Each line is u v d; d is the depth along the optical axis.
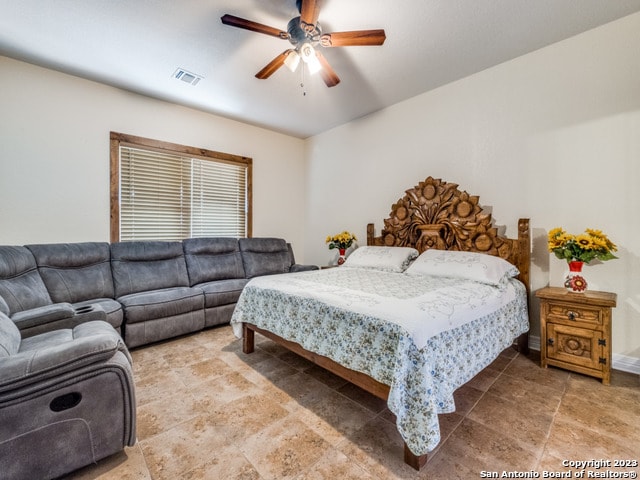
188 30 2.28
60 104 2.90
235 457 1.34
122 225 3.36
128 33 2.32
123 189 3.36
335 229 4.58
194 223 3.96
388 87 3.22
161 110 3.56
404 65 2.78
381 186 3.88
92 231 3.11
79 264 2.76
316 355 1.81
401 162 3.63
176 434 1.50
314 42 2.08
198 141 3.88
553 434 1.47
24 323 1.73
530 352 2.55
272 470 1.26
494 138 2.83
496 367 2.25
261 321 2.32
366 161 4.06
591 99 2.31
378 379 1.38
